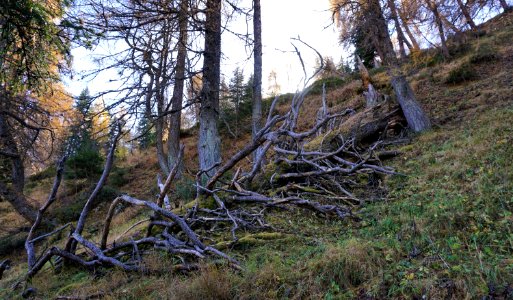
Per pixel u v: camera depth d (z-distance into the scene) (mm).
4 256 11500
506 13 8672
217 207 6445
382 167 7207
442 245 3416
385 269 3168
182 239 5359
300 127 17172
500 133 6652
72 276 5223
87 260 5578
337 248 3566
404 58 16969
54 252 5301
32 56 5648
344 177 7715
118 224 10938
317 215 5812
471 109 10102
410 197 5410
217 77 10250
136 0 8023
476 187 4648
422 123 10023
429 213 4242
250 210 6191
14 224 15359
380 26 10719
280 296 3219
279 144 8703
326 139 9664
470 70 13320
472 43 15719
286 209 6090
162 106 10516
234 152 17609
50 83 6422
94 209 14547
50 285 5004
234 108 21969
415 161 7387
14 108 11406
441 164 6410
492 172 4891
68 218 13914
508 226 3467
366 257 3291
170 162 14250
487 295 2527
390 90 15227
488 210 3885
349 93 18375
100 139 9273
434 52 15992
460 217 3881
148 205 5211
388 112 10766
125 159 24484
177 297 3420
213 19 9773
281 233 4953
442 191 4930
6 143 12773
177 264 4465
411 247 3508
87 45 5809
